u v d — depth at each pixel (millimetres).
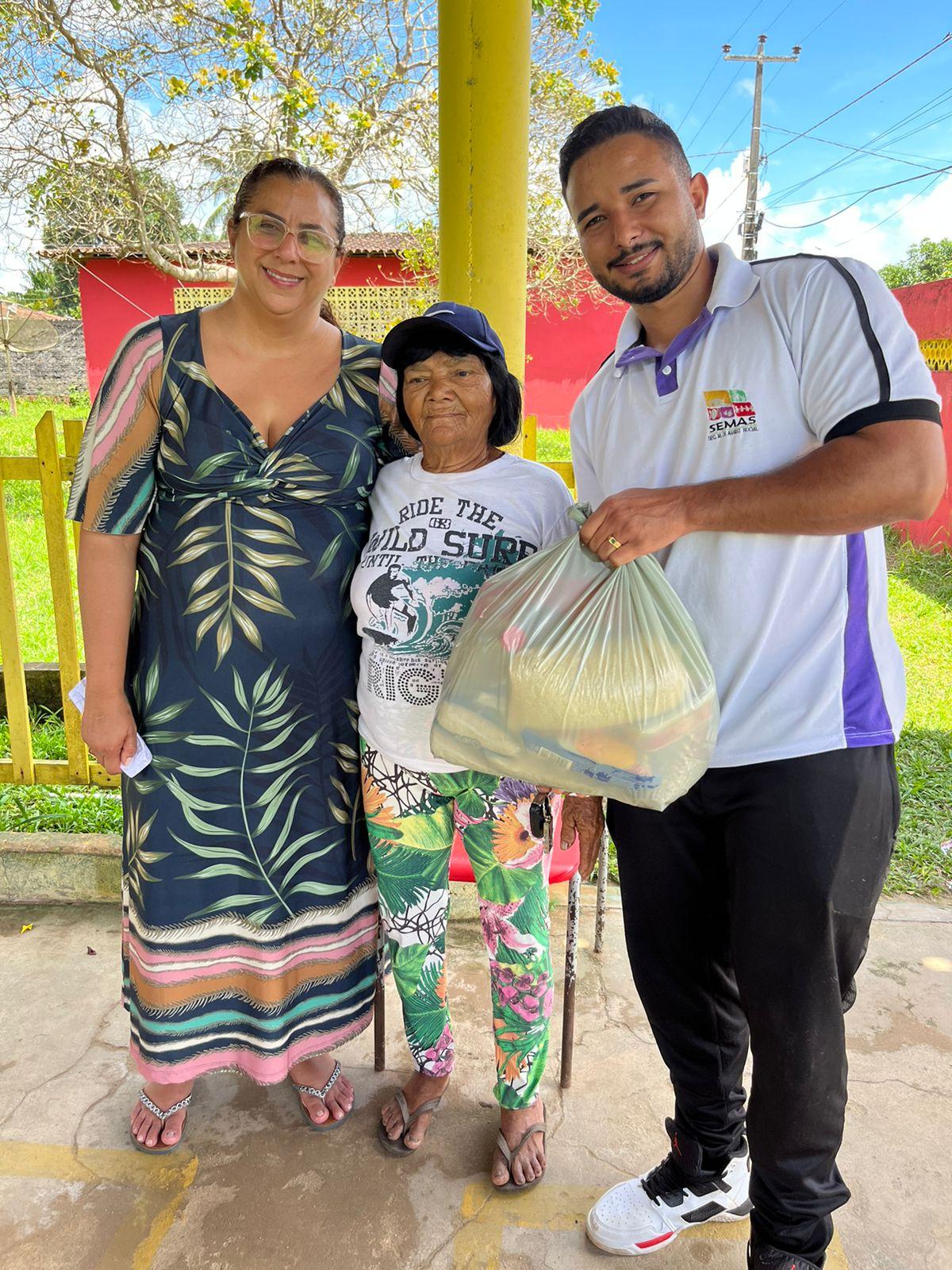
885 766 1313
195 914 1714
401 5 6289
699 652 1273
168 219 6941
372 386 1669
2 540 2891
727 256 1328
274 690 1641
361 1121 1961
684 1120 1634
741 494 1226
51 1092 2020
